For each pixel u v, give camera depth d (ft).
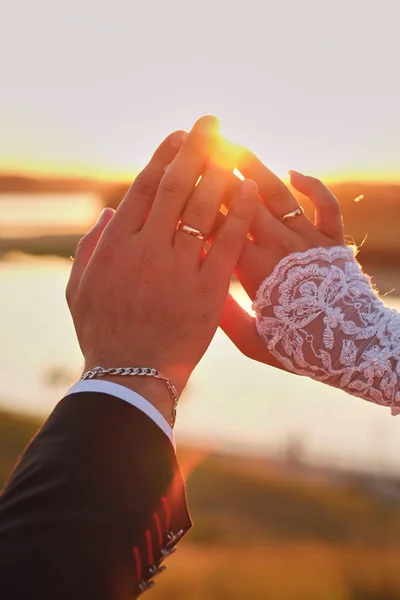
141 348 3.72
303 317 4.42
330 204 4.65
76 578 2.70
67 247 257.75
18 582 2.65
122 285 3.83
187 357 3.78
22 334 146.61
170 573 18.10
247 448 69.51
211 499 50.26
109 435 3.12
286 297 4.47
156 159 4.14
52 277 218.79
